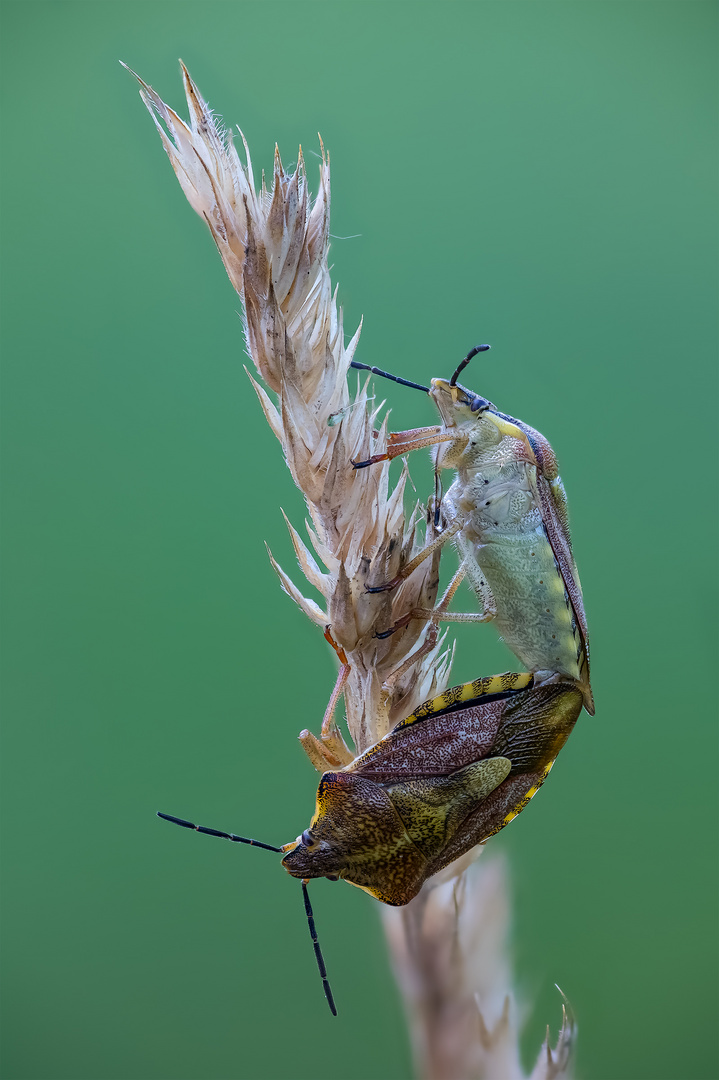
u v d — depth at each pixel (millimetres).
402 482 107
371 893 107
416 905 107
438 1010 107
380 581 106
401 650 107
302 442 107
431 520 111
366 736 108
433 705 108
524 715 109
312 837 107
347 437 106
